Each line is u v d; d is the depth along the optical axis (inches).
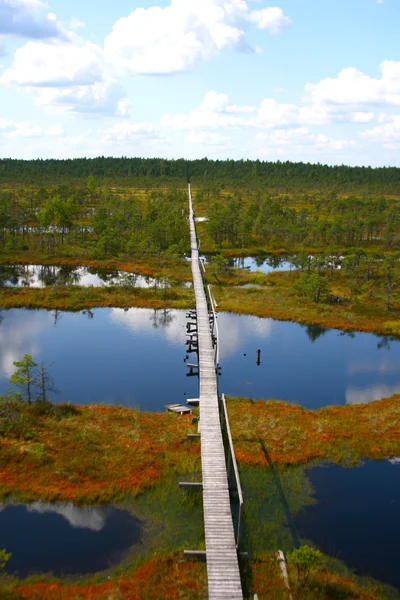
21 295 2256.4
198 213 5049.2
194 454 1046.4
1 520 838.5
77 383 1439.5
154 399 1349.7
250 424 1188.5
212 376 1316.4
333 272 2871.6
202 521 851.4
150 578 717.3
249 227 3922.2
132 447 1056.8
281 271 2933.1
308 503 924.6
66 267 2962.6
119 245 3356.3
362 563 781.3
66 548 782.5
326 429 1182.3
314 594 701.3
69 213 3801.7
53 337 1822.1
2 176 6530.5
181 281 2687.0
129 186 6870.1
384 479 1013.2
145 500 904.9
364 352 1765.5
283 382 1498.5
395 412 1278.3
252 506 903.1
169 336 1878.7
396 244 3710.6
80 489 916.6
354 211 4621.1
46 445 1032.8
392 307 2203.5
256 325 2034.9
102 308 2197.3
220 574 687.7
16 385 1382.9
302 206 5383.9
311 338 1899.6
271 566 749.3
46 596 681.0
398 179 7490.2
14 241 3248.0
